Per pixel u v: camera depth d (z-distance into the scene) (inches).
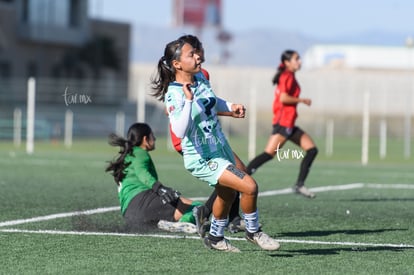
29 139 3954.2
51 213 1556.3
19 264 1037.8
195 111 1057.5
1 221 1434.5
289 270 1013.8
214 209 1113.4
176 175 2613.2
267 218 1547.7
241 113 1112.2
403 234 1347.2
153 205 1325.0
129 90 7657.5
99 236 1263.5
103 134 6904.5
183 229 1282.0
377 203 1862.7
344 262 1071.6
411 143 7047.2
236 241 1239.5
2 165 2935.5
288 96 1763.0
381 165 3494.1
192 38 1067.3
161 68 1075.9
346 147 5851.4
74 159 3356.3
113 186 2155.5
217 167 1065.5
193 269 1013.2
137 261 1061.8
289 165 3287.4
